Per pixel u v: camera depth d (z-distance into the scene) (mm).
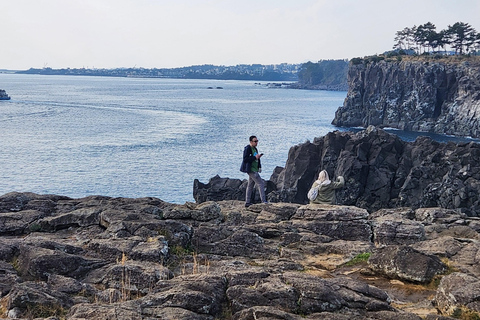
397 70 167375
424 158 62062
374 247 11758
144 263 9523
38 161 80188
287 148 99062
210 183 57719
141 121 141625
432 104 159375
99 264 9703
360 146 63562
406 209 15617
